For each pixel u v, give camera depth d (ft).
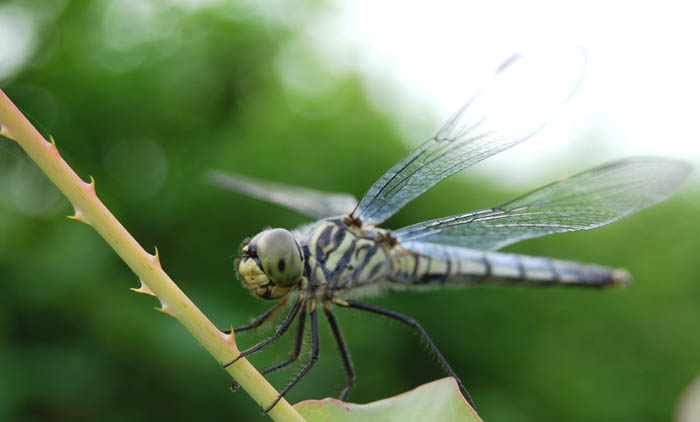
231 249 1.95
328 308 1.13
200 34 2.32
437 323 2.05
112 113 2.12
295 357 1.11
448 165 1.11
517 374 2.13
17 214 1.65
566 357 2.14
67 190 1.02
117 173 2.09
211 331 1.03
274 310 1.12
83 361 1.63
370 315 1.14
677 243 2.29
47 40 2.13
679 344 2.17
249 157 2.01
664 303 2.23
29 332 1.68
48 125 2.07
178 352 1.62
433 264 1.17
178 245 1.98
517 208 1.12
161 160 2.13
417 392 1.06
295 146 2.05
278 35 2.40
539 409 2.12
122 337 1.65
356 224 1.14
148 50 2.20
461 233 1.15
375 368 1.88
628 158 1.11
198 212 1.97
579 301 2.18
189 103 2.22
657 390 2.15
